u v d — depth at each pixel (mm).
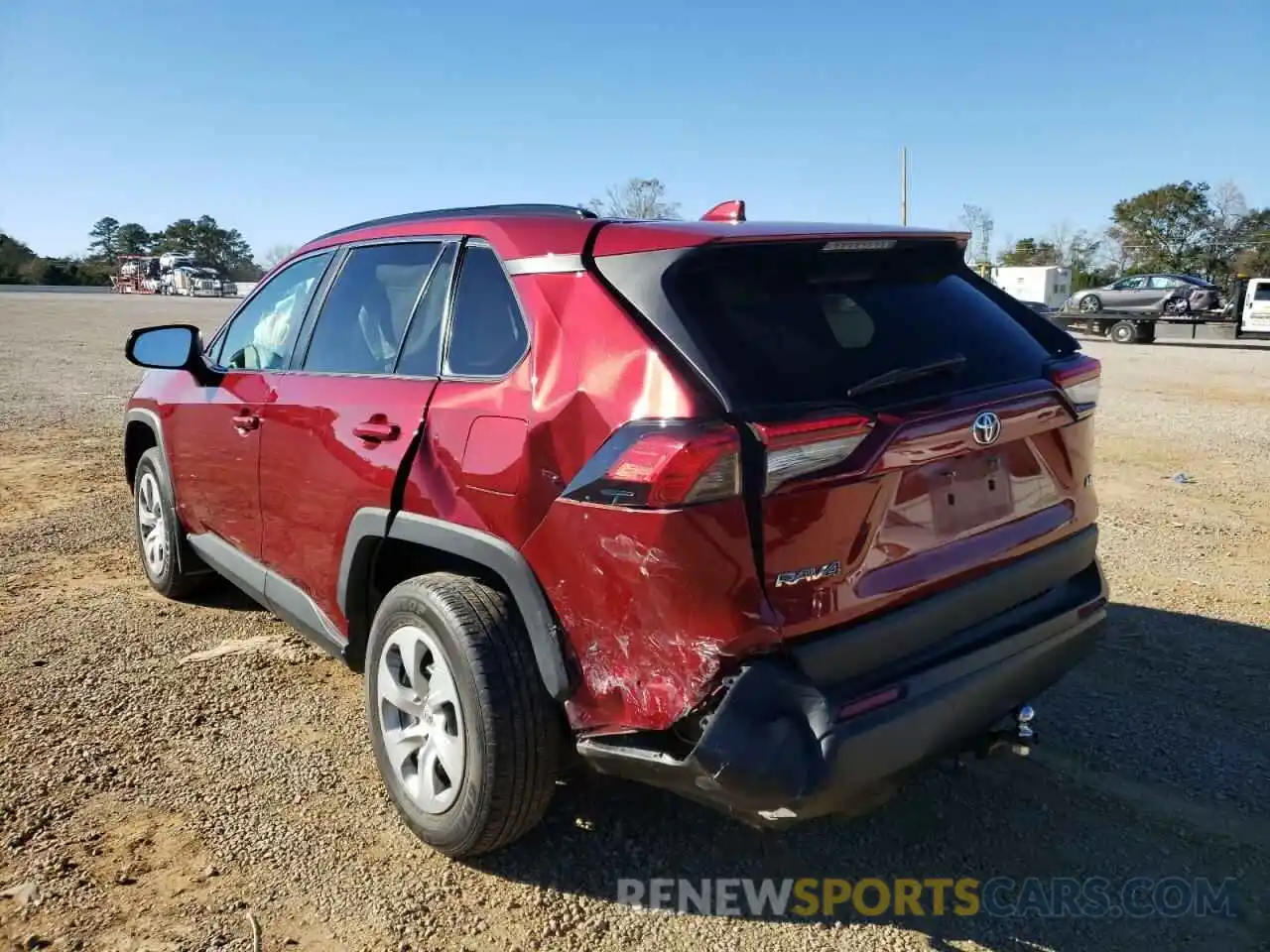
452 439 2977
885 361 2742
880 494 2553
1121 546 6395
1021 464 3000
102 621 5008
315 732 3893
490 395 2900
